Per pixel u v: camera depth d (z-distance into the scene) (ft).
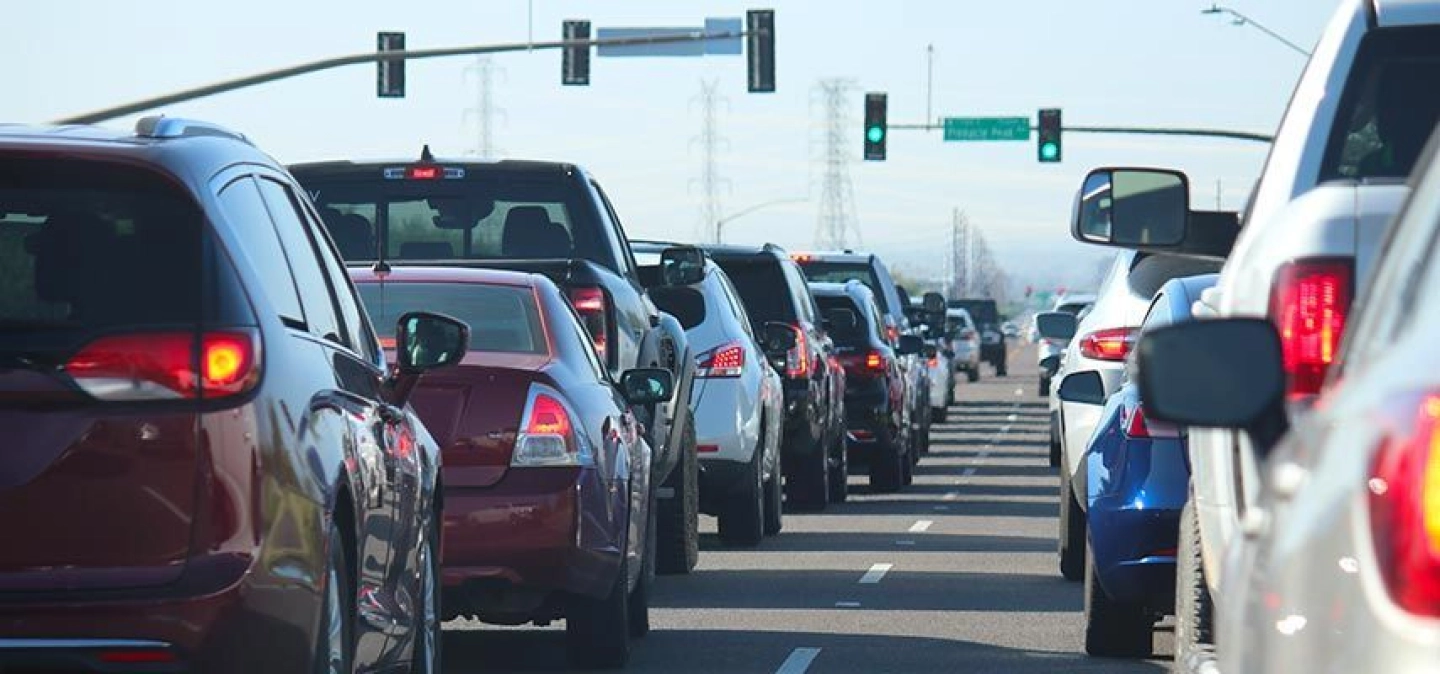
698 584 125.90
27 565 50.37
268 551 51.44
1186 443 88.94
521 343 91.30
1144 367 34.76
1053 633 105.40
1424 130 56.80
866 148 417.90
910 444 220.23
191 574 50.60
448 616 88.33
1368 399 28.53
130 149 52.39
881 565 137.08
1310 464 30.50
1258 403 34.60
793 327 175.83
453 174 129.70
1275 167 58.18
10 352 50.78
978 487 214.90
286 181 61.67
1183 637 69.97
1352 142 57.16
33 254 51.80
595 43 372.79
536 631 103.65
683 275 139.74
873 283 243.19
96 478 50.49
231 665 50.96
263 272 54.44
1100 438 91.15
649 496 102.53
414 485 67.41
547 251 128.77
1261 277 50.67
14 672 50.44
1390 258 33.12
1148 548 88.79
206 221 52.34
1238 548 37.73
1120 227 68.03
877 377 203.31
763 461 154.92
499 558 84.99
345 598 57.72
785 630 106.11
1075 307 339.77
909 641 102.37
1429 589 25.12
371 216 130.52
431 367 68.33
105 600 50.16
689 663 94.68
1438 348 27.17
